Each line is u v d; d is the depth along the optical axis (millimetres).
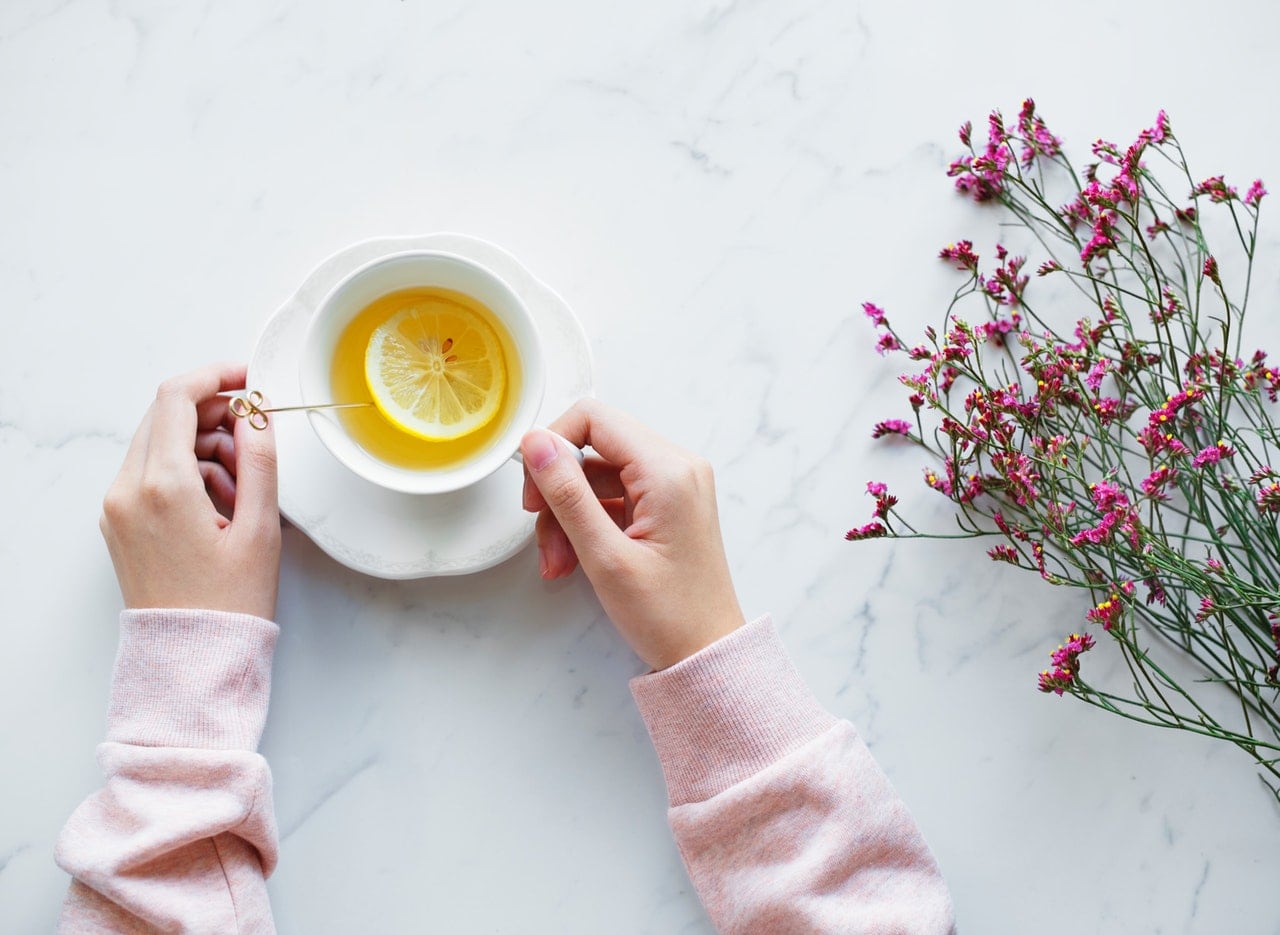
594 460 710
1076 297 746
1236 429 710
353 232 731
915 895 651
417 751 719
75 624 718
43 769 711
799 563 731
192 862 645
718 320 736
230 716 655
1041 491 705
